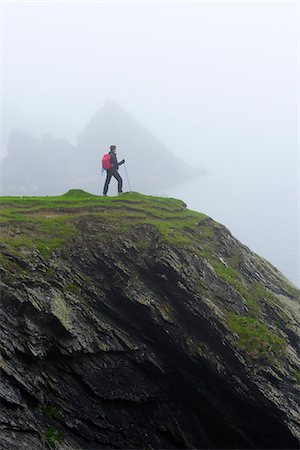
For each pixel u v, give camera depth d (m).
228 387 20.78
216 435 21.62
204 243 26.70
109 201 28.50
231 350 20.86
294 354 22.20
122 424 19.84
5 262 19.44
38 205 26.64
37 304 18.61
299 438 19.72
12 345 17.22
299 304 27.95
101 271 22.23
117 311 21.36
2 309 17.83
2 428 15.12
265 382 20.39
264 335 21.83
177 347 21.16
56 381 18.48
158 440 20.75
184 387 21.61
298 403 20.52
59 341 18.69
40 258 20.95
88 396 19.16
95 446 18.70
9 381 16.42
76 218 24.69
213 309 21.69
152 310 21.20
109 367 19.98
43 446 16.08
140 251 23.23
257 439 21.23
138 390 20.50
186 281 22.06
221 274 24.25
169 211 29.08
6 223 22.83
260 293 25.62
